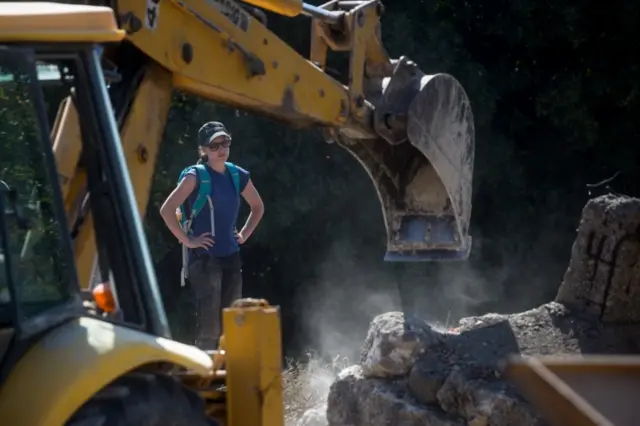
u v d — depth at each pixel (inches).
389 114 775.7
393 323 748.0
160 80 583.2
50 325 379.9
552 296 1573.6
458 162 810.8
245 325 442.3
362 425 738.8
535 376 248.2
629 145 1608.0
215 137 741.9
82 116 424.8
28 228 381.7
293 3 696.4
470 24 1603.1
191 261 751.7
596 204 724.7
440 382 696.4
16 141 388.8
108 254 423.2
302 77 699.4
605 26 1594.5
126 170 427.5
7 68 388.8
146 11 559.5
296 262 1546.5
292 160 1464.1
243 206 1469.0
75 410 362.6
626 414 246.4
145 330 418.6
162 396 401.4
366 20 768.9
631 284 712.4
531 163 1610.5
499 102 1617.9
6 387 363.9
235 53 633.6
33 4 429.1
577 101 1567.4
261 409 439.8
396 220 826.2
